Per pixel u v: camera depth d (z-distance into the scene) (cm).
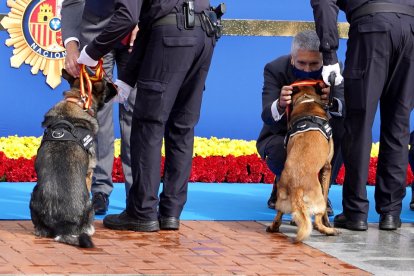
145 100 723
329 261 643
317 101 761
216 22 740
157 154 730
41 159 699
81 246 655
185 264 616
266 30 1211
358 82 755
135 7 691
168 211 747
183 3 716
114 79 1153
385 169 779
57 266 593
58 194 680
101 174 843
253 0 1208
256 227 772
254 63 1212
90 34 818
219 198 940
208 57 746
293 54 789
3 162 1012
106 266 600
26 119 1167
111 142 852
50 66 1169
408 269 625
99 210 829
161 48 714
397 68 763
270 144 823
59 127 705
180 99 755
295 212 703
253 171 1068
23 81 1164
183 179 753
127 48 826
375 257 661
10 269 579
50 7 1168
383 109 784
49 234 685
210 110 1205
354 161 762
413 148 914
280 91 819
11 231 707
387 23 743
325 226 759
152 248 666
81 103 722
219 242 698
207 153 1115
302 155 716
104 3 816
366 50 751
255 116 1217
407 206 942
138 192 730
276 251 671
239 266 616
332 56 739
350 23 764
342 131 812
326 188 755
